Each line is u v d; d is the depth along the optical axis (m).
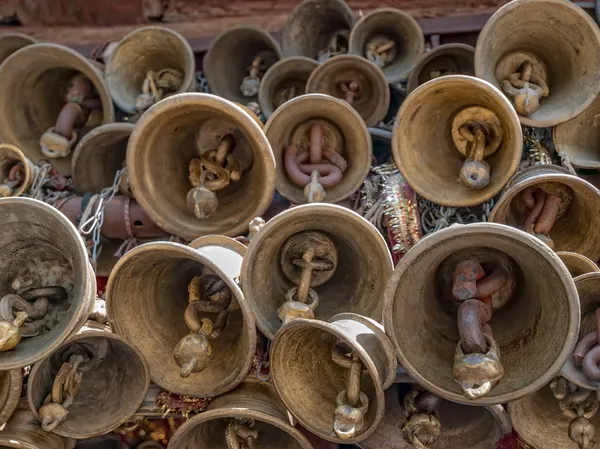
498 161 0.66
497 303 0.60
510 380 0.53
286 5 0.97
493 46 0.71
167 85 0.85
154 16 0.97
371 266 0.60
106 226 0.73
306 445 0.56
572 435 0.57
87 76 0.83
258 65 0.90
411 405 0.61
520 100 0.69
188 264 0.65
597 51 0.69
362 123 0.70
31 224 0.58
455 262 0.59
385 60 0.86
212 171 0.69
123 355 0.62
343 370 0.59
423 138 0.68
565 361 0.50
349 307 0.62
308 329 0.55
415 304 0.56
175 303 0.65
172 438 0.58
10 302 0.57
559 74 0.73
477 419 0.66
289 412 0.58
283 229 0.58
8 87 0.82
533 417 0.60
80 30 0.98
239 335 0.61
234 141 0.71
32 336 0.58
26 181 0.77
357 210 0.72
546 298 0.54
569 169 0.69
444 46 0.82
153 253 0.57
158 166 0.68
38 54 0.80
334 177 0.70
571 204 0.67
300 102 0.69
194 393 0.59
